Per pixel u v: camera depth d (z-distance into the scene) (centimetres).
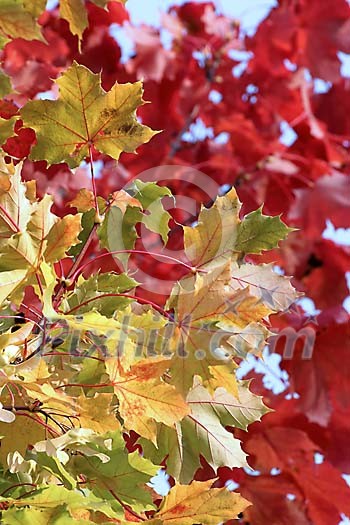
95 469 180
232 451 188
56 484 177
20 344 173
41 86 267
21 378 171
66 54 320
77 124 184
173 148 349
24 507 169
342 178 337
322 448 292
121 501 179
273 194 346
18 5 190
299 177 341
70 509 171
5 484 173
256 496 282
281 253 333
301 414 290
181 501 177
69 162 186
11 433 176
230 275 175
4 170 177
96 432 174
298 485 287
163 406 174
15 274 172
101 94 183
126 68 346
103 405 173
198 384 187
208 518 178
